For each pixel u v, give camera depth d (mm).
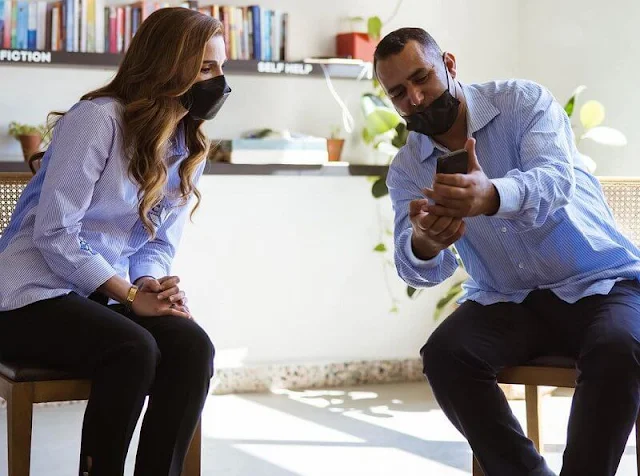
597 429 2107
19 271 2301
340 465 3139
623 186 2961
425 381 4492
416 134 2549
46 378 2264
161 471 2209
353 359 4445
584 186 2508
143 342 2188
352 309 4430
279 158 4094
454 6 4531
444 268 2453
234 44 4086
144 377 2176
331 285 4402
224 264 4266
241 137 4254
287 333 4355
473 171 2086
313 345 4395
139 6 3957
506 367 2357
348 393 4238
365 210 4418
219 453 3301
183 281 4223
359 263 4430
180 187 2482
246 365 4301
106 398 2166
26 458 2266
